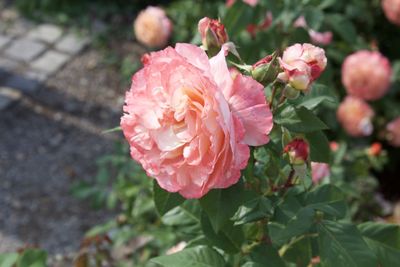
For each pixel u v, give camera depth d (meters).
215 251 1.35
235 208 1.15
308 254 1.46
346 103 3.28
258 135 1.07
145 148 1.11
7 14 5.44
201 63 1.07
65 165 4.05
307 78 1.15
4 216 3.67
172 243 2.43
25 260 1.67
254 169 1.29
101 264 2.31
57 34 5.23
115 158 3.13
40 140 4.25
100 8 5.50
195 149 1.06
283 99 1.22
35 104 4.53
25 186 3.88
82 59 5.00
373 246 1.43
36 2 5.51
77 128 4.37
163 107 1.09
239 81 1.07
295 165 1.22
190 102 1.05
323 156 1.38
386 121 3.69
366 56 3.11
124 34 5.24
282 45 2.21
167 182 1.09
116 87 4.76
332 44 3.06
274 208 1.30
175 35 4.26
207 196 1.15
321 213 1.35
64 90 4.69
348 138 3.55
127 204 2.70
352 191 2.16
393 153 3.81
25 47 5.05
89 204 3.75
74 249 3.45
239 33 2.12
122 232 2.60
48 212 3.71
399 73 3.59
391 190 3.85
